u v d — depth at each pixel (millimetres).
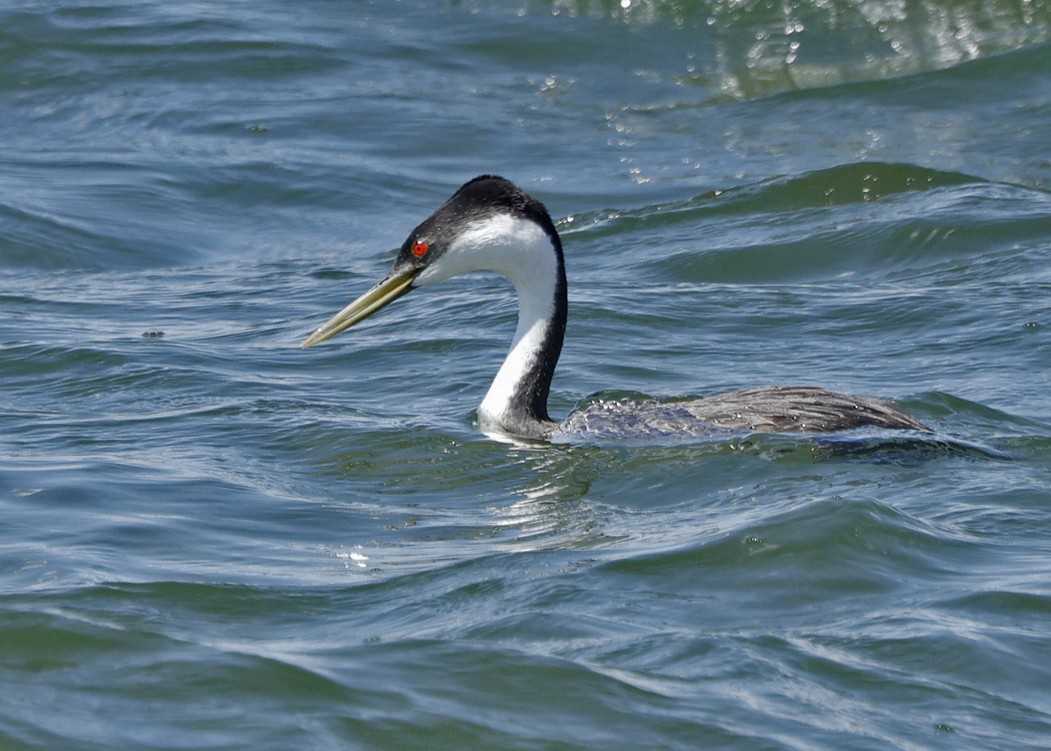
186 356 16516
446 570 10414
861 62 29047
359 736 8195
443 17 30969
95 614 9500
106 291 19812
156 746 8047
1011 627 9398
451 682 8734
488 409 14172
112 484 12195
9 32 29234
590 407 14078
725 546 10516
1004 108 27062
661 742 8172
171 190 23953
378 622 9531
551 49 29766
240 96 27703
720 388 15445
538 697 8586
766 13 30047
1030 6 29453
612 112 27609
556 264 14305
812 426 13164
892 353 16484
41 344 16797
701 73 28984
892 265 20188
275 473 12781
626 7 30625
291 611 9719
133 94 27672
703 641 9203
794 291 18875
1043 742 8211
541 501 12078
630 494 12203
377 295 14500
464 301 18781
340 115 27078
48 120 26766
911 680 8797
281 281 20359
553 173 25016
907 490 11859
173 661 8930
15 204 22609
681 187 24344
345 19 31094
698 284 19641
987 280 19094
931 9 29562
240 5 31641
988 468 12445
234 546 10930
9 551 10617
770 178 23578
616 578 10148
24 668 8844
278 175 24594
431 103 27641
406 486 12539
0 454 13094
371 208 23719
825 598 9820
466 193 14312
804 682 8758
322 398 15133
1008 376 15492
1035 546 10695
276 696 8562
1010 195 22234
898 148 25719
